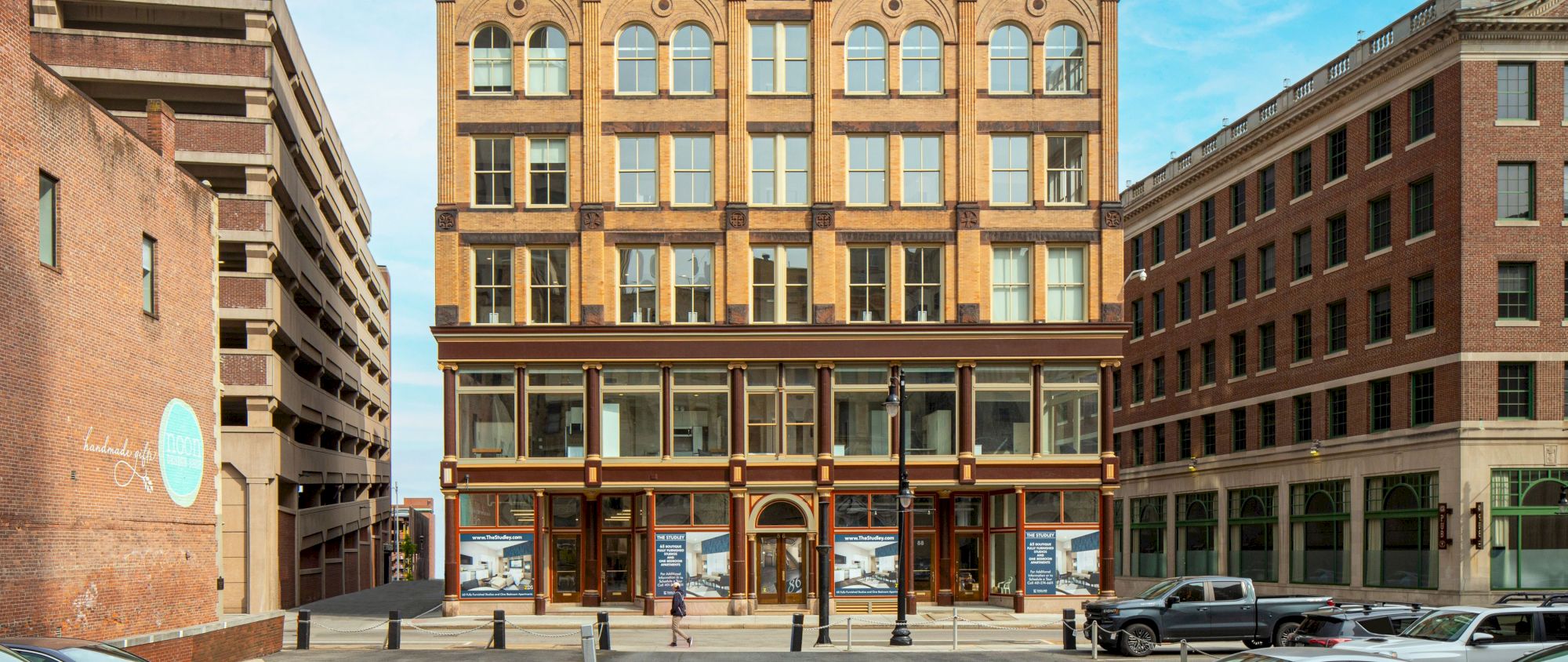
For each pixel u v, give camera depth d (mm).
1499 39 42969
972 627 39188
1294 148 53781
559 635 36781
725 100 44281
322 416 60719
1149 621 29828
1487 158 42844
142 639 23484
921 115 44312
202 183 31375
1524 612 20359
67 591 23922
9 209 22172
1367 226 48281
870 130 44250
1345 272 49656
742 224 43844
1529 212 43062
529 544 42750
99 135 25734
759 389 43625
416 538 137750
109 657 15883
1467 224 42625
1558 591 40625
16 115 22469
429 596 57031
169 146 29406
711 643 34438
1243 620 30062
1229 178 59531
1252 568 56500
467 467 42750
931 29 44812
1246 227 57750
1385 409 47125
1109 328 43469
